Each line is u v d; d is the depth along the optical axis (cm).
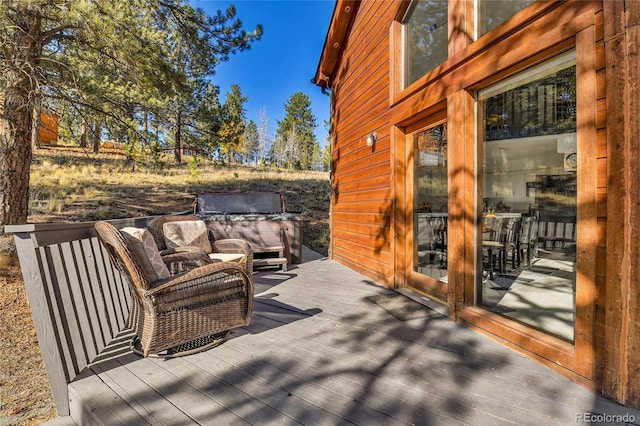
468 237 318
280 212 695
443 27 375
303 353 259
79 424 209
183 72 671
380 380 219
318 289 450
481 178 328
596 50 206
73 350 239
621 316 190
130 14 518
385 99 470
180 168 1811
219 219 569
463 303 320
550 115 324
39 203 935
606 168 200
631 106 187
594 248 206
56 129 793
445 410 188
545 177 359
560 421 178
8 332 465
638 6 185
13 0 489
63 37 609
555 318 285
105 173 1423
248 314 292
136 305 273
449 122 333
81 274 280
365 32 548
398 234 439
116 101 685
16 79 579
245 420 182
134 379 226
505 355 253
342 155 656
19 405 321
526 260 399
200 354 260
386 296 413
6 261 587
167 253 357
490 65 280
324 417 183
